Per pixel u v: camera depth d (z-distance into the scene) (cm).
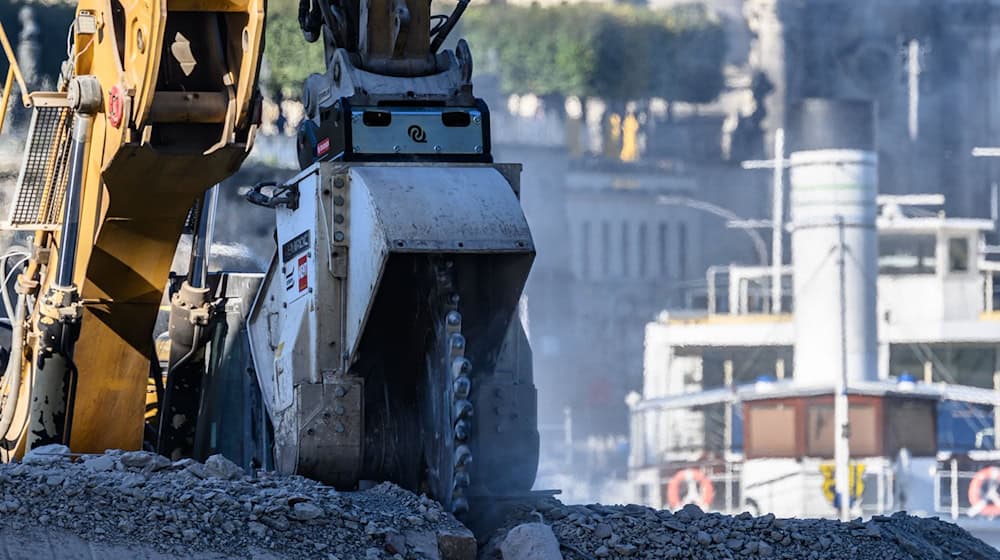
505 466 3431
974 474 13275
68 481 2928
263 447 3606
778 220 17612
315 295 3322
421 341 3359
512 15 18562
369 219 3219
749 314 17038
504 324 3322
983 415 14475
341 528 2938
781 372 16800
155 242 3603
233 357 3894
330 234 3312
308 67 14112
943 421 14512
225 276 3947
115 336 3750
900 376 14912
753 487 13812
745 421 13962
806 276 14625
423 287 3303
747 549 3112
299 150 3631
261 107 3300
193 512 2886
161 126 3372
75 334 3716
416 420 3406
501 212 3250
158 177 3403
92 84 3497
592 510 3259
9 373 3938
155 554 2777
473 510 3291
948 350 16325
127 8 3347
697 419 14975
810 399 13688
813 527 3250
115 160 3359
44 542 2762
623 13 19488
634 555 3069
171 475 3066
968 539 3438
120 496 2911
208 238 3891
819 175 14725
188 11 3272
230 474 3123
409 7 3488
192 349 3903
